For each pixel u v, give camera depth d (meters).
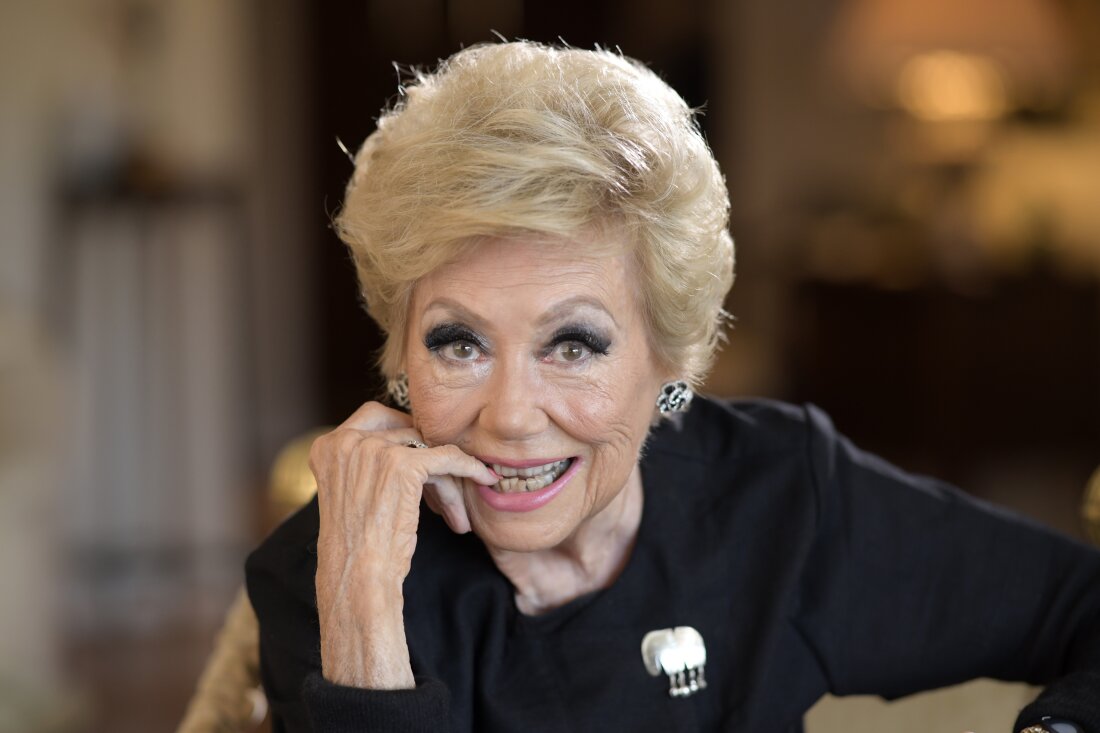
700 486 2.13
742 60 9.65
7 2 6.27
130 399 6.73
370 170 1.85
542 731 1.92
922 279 7.59
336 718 1.70
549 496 1.82
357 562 1.76
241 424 7.67
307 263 9.88
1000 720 2.19
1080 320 7.52
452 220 1.67
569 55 1.84
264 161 9.48
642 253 1.77
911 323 7.58
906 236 8.12
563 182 1.66
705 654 2.00
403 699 1.70
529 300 1.71
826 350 8.05
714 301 1.90
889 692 2.14
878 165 9.28
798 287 8.39
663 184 1.75
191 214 6.78
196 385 6.89
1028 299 7.46
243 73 7.20
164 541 6.84
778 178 9.64
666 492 2.10
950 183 7.66
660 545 2.05
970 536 2.14
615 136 1.72
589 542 2.00
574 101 1.73
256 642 2.22
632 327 1.79
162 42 6.62
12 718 4.59
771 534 2.10
